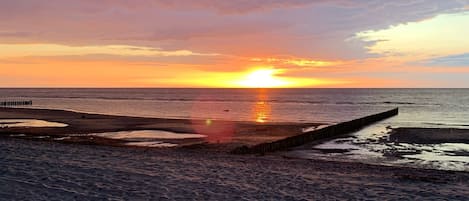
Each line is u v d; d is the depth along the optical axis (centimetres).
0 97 14825
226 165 1306
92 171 1098
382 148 2377
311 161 1631
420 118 5250
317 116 5759
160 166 1237
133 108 7844
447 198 908
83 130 3284
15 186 905
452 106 8381
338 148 2397
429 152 2198
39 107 8131
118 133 3095
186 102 10819
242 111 6912
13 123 3991
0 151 1420
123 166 1208
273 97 14500
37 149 1519
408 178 1152
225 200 854
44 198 818
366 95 15750
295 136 2512
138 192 892
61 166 1151
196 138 2789
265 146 2158
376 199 893
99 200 819
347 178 1145
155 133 3112
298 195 911
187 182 1008
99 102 10806
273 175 1138
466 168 1723
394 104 9244
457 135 2977
